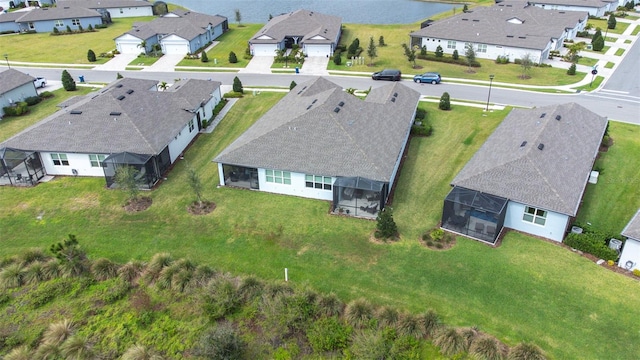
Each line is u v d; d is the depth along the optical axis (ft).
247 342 75.77
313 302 80.94
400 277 87.51
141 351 73.72
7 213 109.91
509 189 98.22
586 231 95.55
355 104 132.16
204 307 81.05
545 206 93.09
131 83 162.81
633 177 120.57
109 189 119.34
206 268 88.94
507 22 241.96
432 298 82.58
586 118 133.28
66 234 102.53
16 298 86.12
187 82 164.55
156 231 102.68
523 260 90.38
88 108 131.64
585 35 261.24
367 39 272.51
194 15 280.72
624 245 85.81
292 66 225.35
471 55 211.82
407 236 98.89
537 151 105.70
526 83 195.52
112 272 90.22
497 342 73.61
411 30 289.33
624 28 277.64
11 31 306.76
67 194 117.50
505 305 80.48
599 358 70.74
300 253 94.79
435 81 196.54
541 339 74.13
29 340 77.61
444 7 387.14
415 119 157.99
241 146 117.19
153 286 87.71
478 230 97.09
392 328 76.38
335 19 281.13
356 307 79.10
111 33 297.33
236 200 113.70
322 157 111.34
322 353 73.92
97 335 78.02
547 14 257.75
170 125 134.62
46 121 130.11
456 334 74.08
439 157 133.08
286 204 111.55
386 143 120.88
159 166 124.06
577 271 87.04
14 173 123.03
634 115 159.33
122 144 121.70
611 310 78.43
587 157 114.93
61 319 81.30
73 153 122.62
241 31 299.99
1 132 154.51
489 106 171.01
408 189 116.78
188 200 114.11
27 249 96.89
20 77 178.60
